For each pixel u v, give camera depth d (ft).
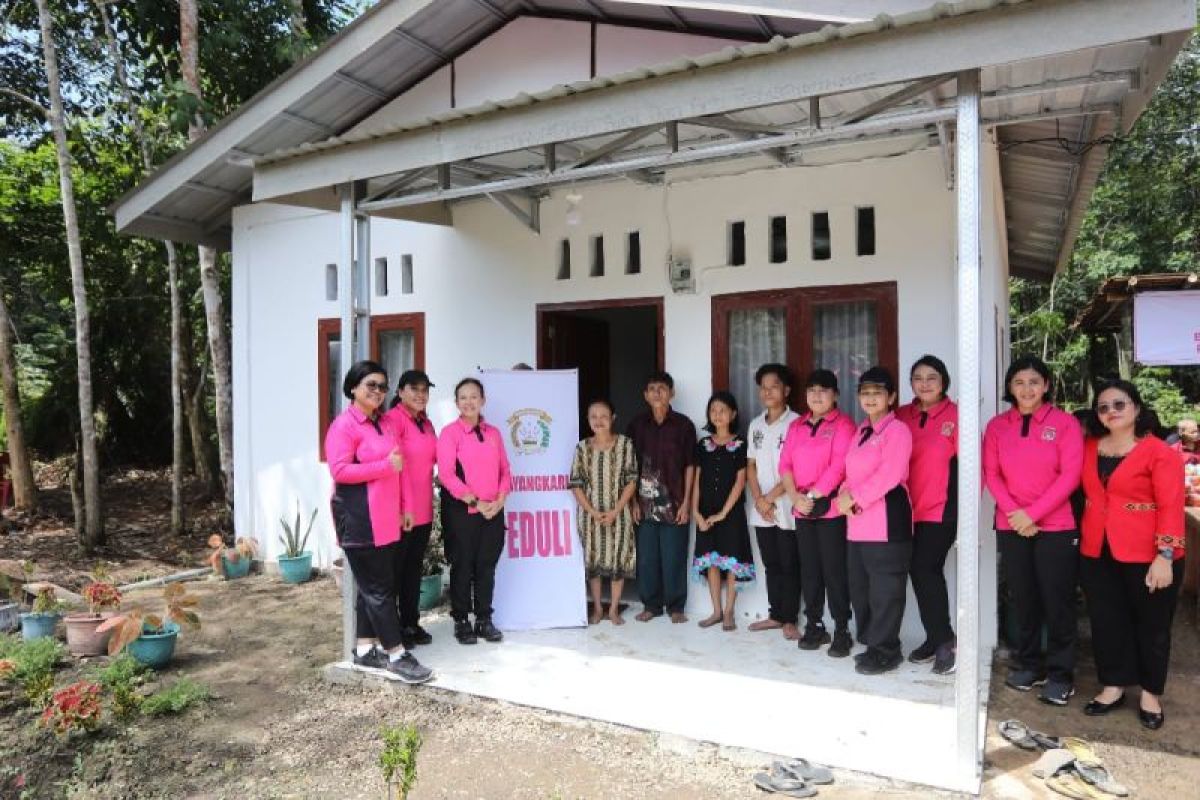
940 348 15.31
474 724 12.48
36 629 16.33
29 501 31.12
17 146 34.65
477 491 15.61
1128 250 44.91
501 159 17.26
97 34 30.94
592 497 16.85
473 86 18.45
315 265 22.33
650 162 12.76
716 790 10.35
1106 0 9.14
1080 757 10.85
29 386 43.80
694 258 17.60
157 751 11.60
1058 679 12.92
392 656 13.82
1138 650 12.17
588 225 18.83
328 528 22.20
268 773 10.98
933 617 13.94
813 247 16.51
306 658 15.64
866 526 13.52
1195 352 26.86
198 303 36.52
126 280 36.50
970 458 10.16
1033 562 13.10
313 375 22.38
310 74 17.26
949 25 9.87
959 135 10.17
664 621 17.02
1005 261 25.18
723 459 16.22
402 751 9.03
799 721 11.87
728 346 17.38
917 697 12.73
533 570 16.83
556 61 17.61
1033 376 12.71
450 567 15.83
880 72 10.26
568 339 20.74
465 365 20.47
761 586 16.80
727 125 12.74
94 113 33.17
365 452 13.65
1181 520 11.51
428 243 20.97
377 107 19.39
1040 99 13.21
